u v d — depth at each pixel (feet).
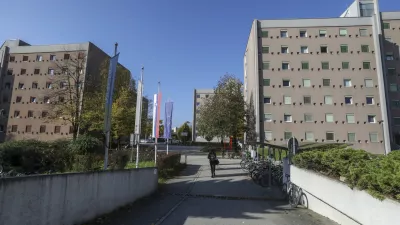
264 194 39.75
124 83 126.31
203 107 163.43
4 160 41.60
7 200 15.17
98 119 110.11
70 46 163.43
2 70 170.09
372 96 126.31
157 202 33.09
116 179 28.12
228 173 59.41
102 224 22.82
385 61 140.05
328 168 27.68
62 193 19.70
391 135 130.62
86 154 46.50
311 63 130.31
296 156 35.70
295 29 133.49
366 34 131.13
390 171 18.01
